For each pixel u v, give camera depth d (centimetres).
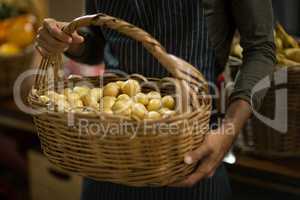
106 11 117
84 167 91
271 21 108
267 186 152
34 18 216
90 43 126
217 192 116
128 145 85
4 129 234
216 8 108
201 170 95
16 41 209
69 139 90
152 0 110
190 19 109
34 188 212
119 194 115
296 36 194
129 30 86
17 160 219
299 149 133
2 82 204
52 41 99
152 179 89
